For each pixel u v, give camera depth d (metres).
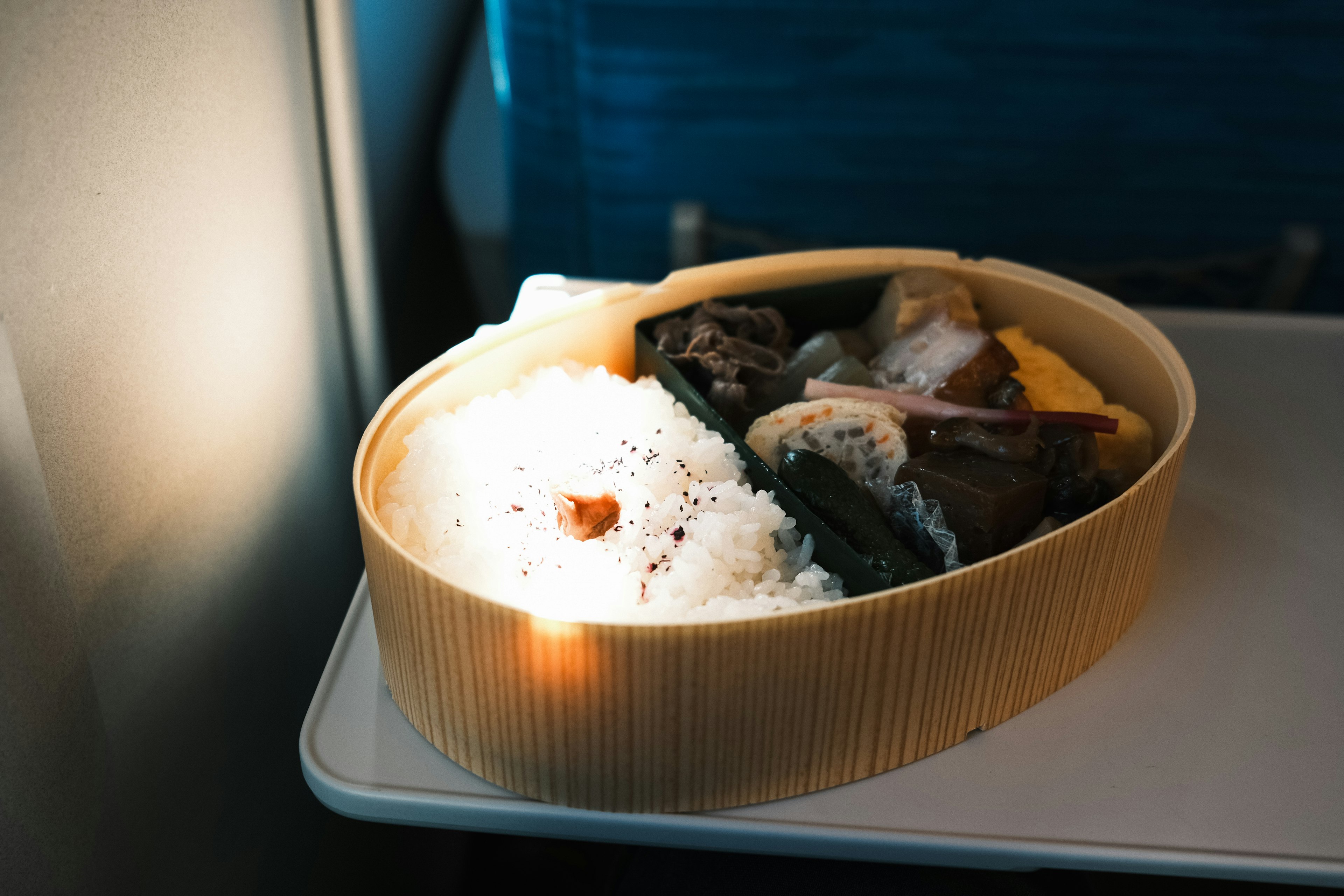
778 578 0.42
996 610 0.39
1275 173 0.66
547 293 0.53
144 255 0.41
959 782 0.40
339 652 0.43
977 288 0.51
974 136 0.65
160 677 0.42
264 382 0.47
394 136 0.67
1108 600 0.42
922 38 0.62
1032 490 0.43
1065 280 0.49
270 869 0.48
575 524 0.42
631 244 0.69
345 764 0.40
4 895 0.37
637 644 0.37
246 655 0.47
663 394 0.46
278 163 0.48
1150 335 0.47
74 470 0.39
